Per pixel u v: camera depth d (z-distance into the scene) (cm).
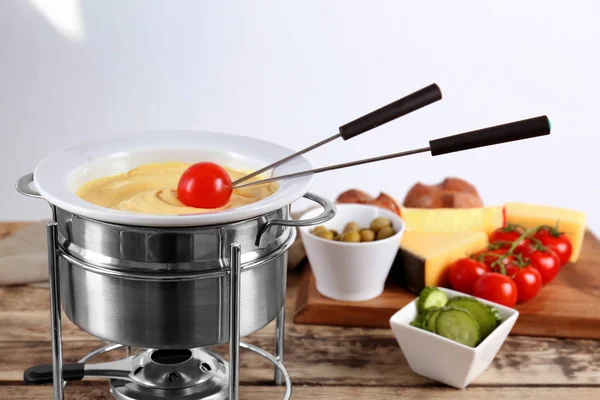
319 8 277
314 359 142
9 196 295
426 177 297
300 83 286
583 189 299
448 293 147
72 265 107
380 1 277
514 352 147
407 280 163
